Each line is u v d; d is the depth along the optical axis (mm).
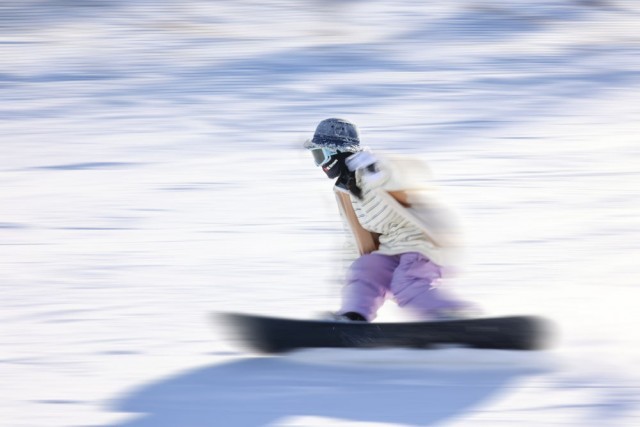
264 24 72375
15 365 17219
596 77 56781
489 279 22797
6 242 27250
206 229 28516
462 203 31359
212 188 34125
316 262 24766
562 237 26750
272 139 43031
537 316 16500
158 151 40781
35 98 51875
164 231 28344
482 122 45969
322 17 74625
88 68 59031
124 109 49531
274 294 21969
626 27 72562
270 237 27500
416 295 17203
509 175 35438
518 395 15234
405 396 15344
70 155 40094
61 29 70062
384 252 17781
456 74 57375
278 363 17172
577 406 14664
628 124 45250
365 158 16812
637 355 17031
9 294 22125
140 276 23594
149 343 18453
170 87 54375
